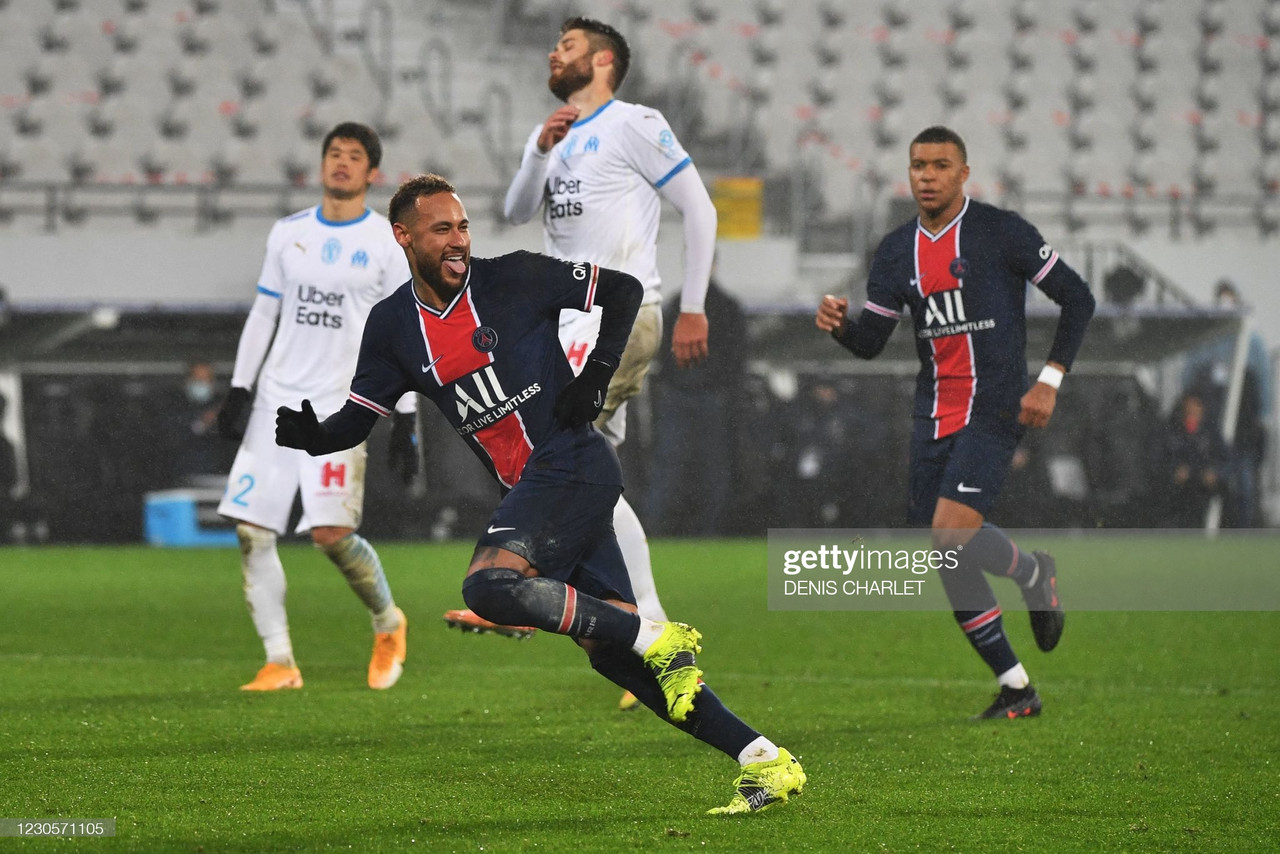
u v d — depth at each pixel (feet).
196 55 216.13
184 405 164.25
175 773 45.37
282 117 208.54
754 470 167.43
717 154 221.25
